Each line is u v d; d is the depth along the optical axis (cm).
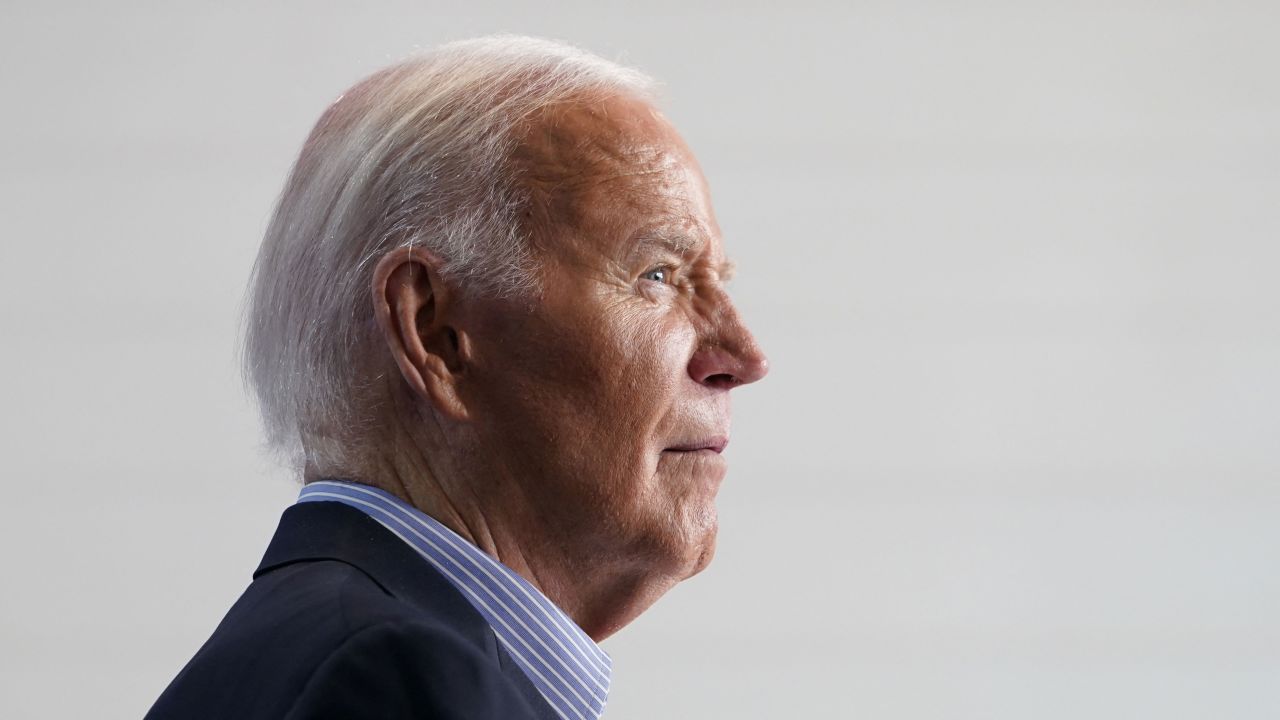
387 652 183
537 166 240
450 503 235
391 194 239
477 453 235
